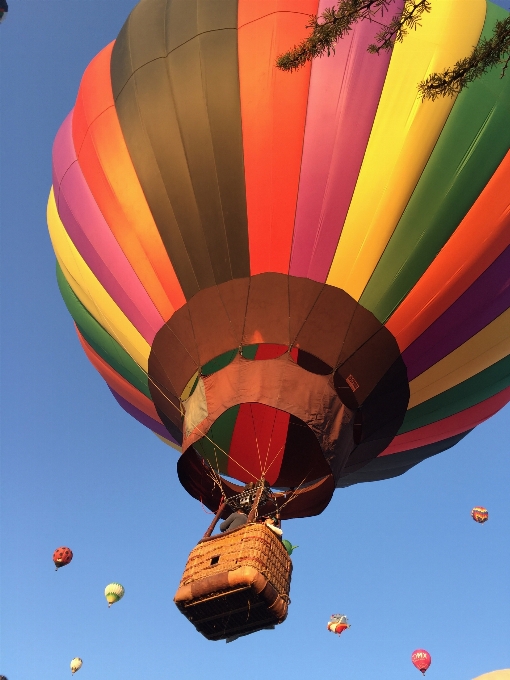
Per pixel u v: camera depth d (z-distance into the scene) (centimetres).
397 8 888
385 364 897
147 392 1033
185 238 885
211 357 877
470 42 884
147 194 908
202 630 755
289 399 808
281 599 697
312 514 862
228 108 873
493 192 867
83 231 978
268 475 1107
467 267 880
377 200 850
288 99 866
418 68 865
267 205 861
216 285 880
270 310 864
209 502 892
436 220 859
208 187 873
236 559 693
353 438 906
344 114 856
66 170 1010
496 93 874
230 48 897
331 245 859
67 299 1141
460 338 927
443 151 855
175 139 889
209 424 818
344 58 870
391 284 869
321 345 861
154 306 920
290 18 894
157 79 922
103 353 1095
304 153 857
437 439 1095
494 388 1049
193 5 954
